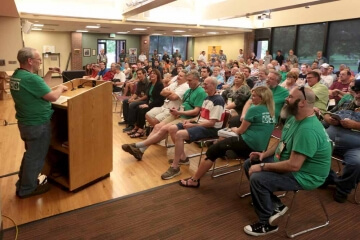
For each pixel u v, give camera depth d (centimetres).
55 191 270
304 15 994
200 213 239
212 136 313
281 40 1116
